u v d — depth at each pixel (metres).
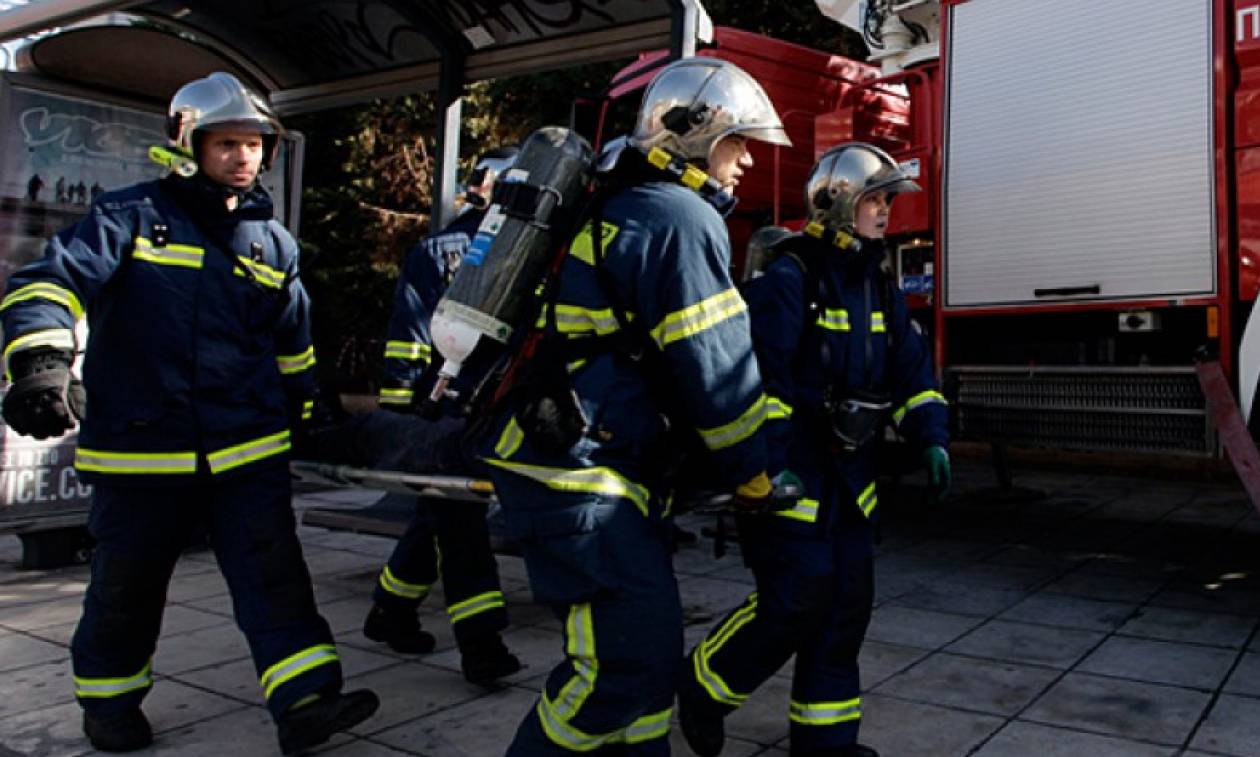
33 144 5.57
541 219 2.31
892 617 4.58
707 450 2.28
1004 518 7.13
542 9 5.38
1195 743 3.08
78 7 4.56
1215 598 4.88
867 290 2.94
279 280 3.11
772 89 7.48
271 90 6.51
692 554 5.98
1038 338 5.68
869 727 3.24
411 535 3.95
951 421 5.75
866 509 2.90
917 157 6.29
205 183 2.95
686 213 2.16
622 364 2.20
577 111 7.32
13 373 2.47
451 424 3.07
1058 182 5.46
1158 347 5.24
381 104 13.47
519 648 4.12
